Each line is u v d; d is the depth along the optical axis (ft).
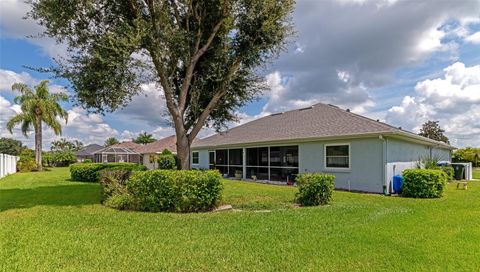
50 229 22.07
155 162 133.49
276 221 23.97
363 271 13.83
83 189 49.93
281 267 14.37
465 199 37.27
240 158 77.82
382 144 45.91
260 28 36.60
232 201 36.47
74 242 18.66
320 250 16.72
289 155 63.05
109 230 21.75
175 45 33.83
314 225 22.53
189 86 39.65
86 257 15.94
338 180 51.72
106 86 32.73
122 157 167.53
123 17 33.88
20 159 117.08
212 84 40.14
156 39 32.37
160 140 160.86
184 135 37.63
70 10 30.12
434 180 39.40
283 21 38.06
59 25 30.45
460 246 17.34
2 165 79.00
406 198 38.93
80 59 32.30
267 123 78.79
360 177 48.47
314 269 14.08
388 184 45.32
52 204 34.22
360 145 48.75
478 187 51.70
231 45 38.19
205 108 39.50
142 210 30.35
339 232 20.44
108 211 29.66
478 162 115.24
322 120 61.46
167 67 36.17
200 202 29.86
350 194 43.47
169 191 29.73
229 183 60.70
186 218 25.86
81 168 67.05
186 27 36.55
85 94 32.53
